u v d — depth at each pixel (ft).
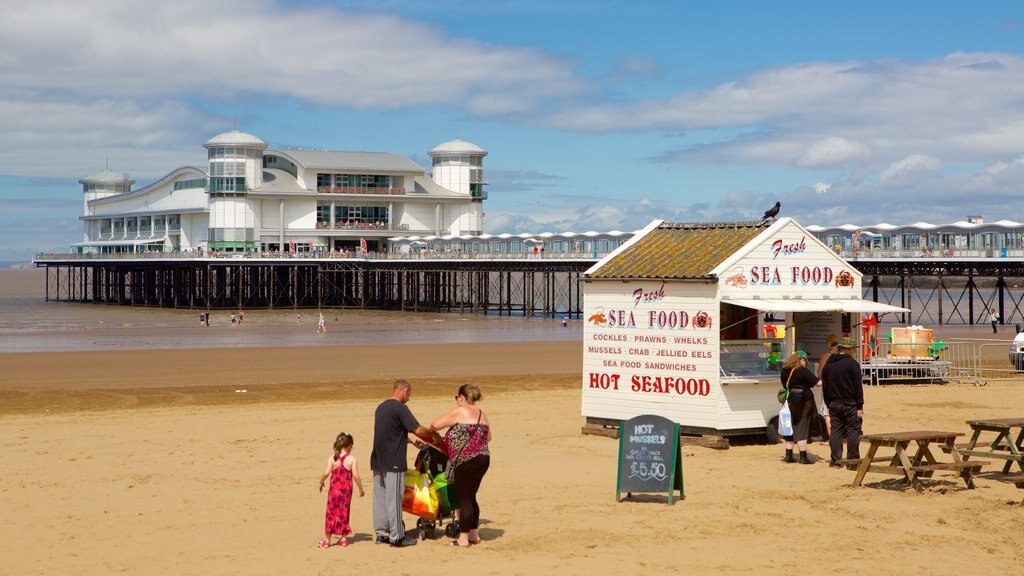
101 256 410.52
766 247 60.13
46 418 78.48
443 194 408.46
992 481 48.70
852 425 52.06
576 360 139.74
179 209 417.08
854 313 64.08
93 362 134.62
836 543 37.04
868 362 97.19
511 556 35.63
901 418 72.59
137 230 461.78
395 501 37.01
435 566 34.45
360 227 393.09
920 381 97.76
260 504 45.16
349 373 120.37
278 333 212.43
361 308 350.43
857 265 233.76
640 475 44.29
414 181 411.34
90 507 44.73
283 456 58.59
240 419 76.59
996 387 94.07
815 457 55.72
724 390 58.54
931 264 224.94
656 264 62.03
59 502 45.80
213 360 138.00
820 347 65.72
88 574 34.09
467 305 348.79
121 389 101.86
